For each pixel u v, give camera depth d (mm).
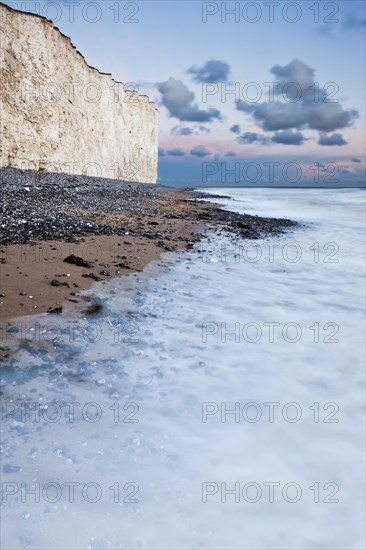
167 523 1740
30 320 3736
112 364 3162
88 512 1750
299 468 2209
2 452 2061
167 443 2297
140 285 5391
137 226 10586
